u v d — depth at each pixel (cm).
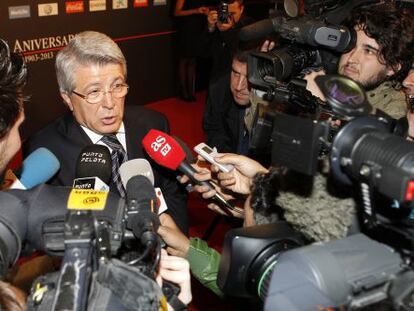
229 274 110
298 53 173
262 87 171
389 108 168
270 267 105
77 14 561
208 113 314
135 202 105
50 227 99
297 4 173
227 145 311
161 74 713
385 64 171
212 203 188
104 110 183
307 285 83
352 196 98
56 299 82
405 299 82
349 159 89
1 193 102
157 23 676
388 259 88
